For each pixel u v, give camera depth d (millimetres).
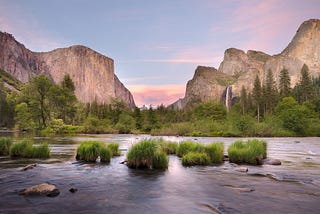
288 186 10234
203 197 8555
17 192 8891
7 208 7176
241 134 68438
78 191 9227
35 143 31922
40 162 15883
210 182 10898
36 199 8078
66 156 19234
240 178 11805
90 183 10531
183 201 8086
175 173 12898
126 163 15477
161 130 79812
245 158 16891
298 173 13156
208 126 77250
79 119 107000
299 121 70500
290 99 94812
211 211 7117
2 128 103500
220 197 8570
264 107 112062
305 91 114500
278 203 7898
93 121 94500
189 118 118438
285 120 72812
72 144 31109
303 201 8125
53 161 16422
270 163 16453
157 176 12094
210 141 43062
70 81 126438
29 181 10656
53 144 31141
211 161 16922
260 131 68250
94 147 16766
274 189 9719
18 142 19031
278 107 93062
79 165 14969
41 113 79562
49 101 83750
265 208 7402
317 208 7422
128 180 11172
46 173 12438
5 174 12016
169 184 10469
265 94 110438
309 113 86062
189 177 11945
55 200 8016
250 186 10227
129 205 7617
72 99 97875
